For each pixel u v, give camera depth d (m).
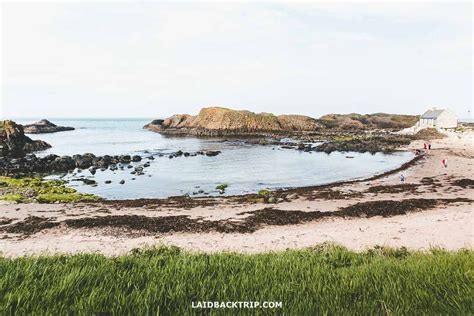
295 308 4.31
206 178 41.44
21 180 36.22
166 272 5.63
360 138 94.56
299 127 135.38
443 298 4.57
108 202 28.36
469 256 6.66
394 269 5.95
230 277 5.38
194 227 20.81
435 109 112.31
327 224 21.75
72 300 4.53
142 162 54.28
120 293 4.58
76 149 75.00
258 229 20.77
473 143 74.25
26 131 133.88
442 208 24.98
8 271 5.29
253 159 58.47
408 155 63.34
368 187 34.59
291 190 33.50
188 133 124.81
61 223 21.16
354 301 4.60
